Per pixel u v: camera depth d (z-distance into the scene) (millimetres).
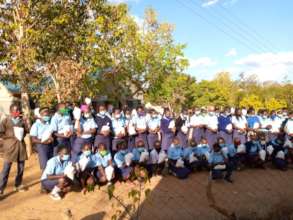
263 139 11453
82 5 13766
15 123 7812
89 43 13797
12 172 9820
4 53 12695
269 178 10227
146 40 24406
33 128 8289
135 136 10594
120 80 22547
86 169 8375
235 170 10852
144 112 11164
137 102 28953
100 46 14156
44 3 12906
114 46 17250
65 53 13875
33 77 13656
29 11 12797
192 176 9984
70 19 13359
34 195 7914
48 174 7742
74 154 9023
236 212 7320
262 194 8688
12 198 7672
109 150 9539
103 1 14133
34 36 12383
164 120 10898
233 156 10469
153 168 9828
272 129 12391
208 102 38812
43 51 13492
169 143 10797
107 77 20500
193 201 7977
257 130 11945
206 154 10383
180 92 33250
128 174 9078
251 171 10953
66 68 12914
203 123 11664
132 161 9289
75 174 8250
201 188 8930
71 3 13461
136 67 23578
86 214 6914
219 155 9703
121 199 7797
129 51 22984
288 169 11414
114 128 9836
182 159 9836
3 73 13133
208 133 11430
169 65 25188
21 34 12617
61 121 8773
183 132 11359
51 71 13617
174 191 8617
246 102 33844
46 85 14391
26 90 13273
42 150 8312
